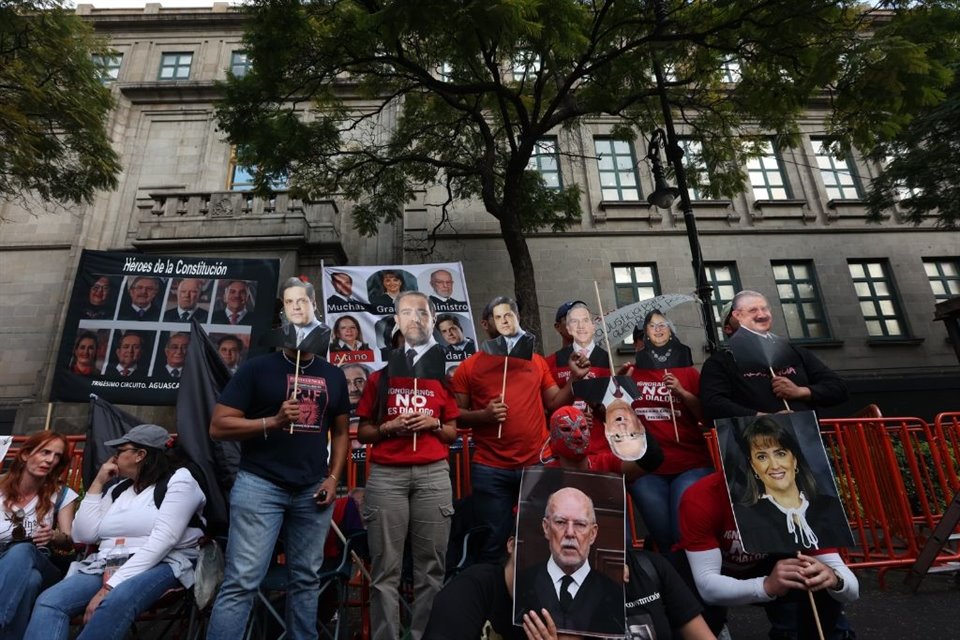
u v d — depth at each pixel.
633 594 1.88
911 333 13.02
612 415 2.54
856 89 7.10
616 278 13.41
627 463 2.67
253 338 9.70
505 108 9.57
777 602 2.49
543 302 12.99
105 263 9.88
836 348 12.81
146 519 3.03
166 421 9.46
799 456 2.24
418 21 6.19
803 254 13.63
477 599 1.77
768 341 2.96
